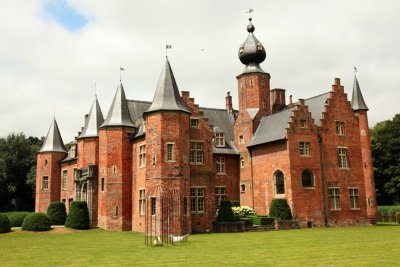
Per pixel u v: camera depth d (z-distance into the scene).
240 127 47.28
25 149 66.50
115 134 39.25
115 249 22.70
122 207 38.19
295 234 31.34
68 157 52.56
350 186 42.69
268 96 48.41
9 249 23.56
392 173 65.00
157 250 21.86
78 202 38.16
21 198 66.25
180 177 34.22
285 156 39.94
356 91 49.16
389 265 15.55
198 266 15.98
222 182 45.28
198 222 36.81
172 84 36.31
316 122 43.22
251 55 48.88
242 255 19.12
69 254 20.80
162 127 34.53
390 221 50.44
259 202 42.94
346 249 20.86
